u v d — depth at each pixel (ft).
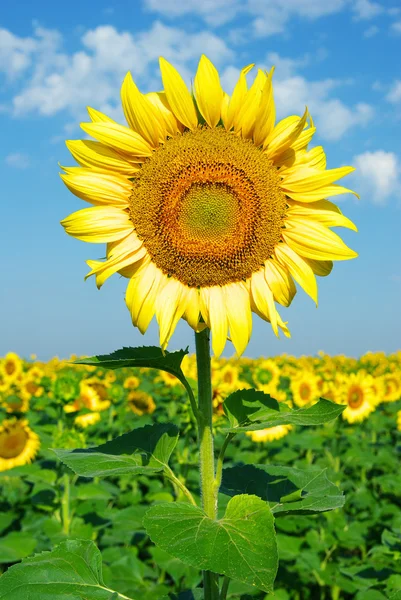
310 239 2.94
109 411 9.74
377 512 6.71
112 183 2.95
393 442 10.37
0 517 6.33
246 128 2.93
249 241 2.95
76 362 2.88
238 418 2.91
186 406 6.33
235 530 2.49
